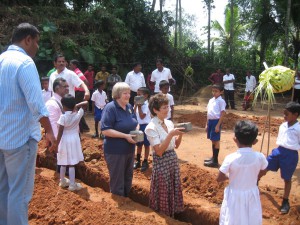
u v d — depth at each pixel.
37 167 6.54
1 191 3.36
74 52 15.21
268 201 4.99
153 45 20.31
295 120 4.71
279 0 20.70
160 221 4.16
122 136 4.55
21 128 3.17
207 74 22.17
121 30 17.58
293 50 22.58
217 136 6.47
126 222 4.11
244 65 22.80
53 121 5.28
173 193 4.36
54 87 5.48
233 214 3.37
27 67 3.11
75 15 16.89
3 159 3.28
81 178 6.19
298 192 5.38
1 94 3.14
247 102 15.35
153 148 4.17
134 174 6.17
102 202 4.66
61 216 4.30
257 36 22.23
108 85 12.99
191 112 14.27
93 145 7.20
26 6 16.19
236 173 3.39
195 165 6.31
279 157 4.74
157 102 4.13
